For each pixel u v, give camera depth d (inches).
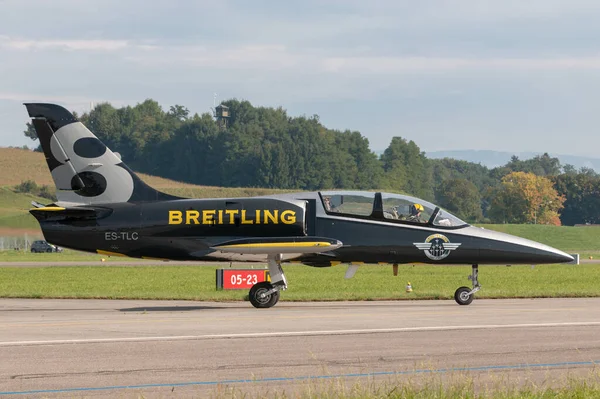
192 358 1547.7
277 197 2719.0
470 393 1184.2
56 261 7460.6
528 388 1230.9
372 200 2721.5
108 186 2797.7
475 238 2706.7
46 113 2812.5
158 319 2213.3
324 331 1916.8
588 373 1347.2
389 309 2536.9
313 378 1343.5
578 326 2018.9
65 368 1446.9
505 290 3442.4
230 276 3503.9
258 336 1835.6
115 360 1526.8
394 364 1485.0
